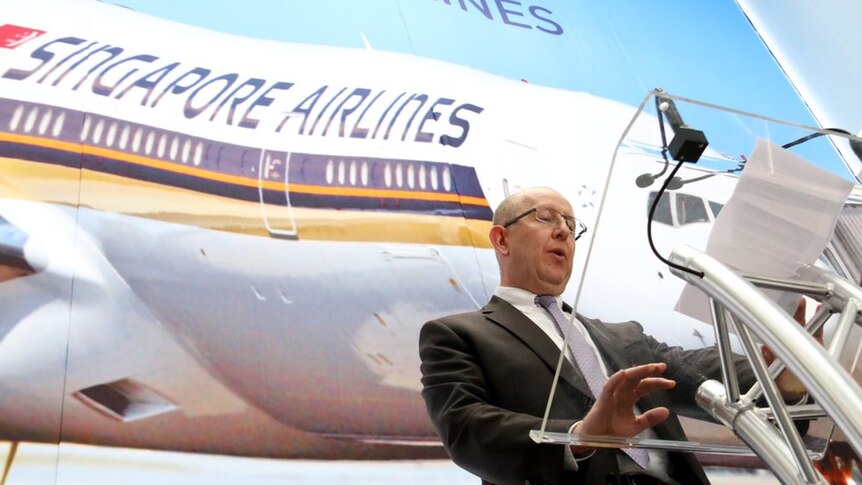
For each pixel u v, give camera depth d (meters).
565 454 1.68
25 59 3.59
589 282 2.07
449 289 3.51
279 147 3.76
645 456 1.75
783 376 1.43
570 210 2.41
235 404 2.82
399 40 4.76
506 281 2.32
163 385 2.78
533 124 4.54
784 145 1.48
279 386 2.93
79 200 3.17
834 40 5.78
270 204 3.51
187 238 3.23
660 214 1.39
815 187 1.39
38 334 2.73
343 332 3.17
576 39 5.41
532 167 4.25
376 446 2.90
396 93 4.34
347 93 4.22
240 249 3.29
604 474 1.68
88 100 3.54
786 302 1.43
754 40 6.13
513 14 5.40
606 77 5.18
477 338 1.99
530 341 1.97
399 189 3.82
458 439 1.79
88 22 3.94
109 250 3.06
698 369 1.45
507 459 1.69
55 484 2.43
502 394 1.88
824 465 1.69
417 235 3.67
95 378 2.71
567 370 1.47
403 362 3.17
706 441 1.44
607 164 4.50
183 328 2.94
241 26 4.37
